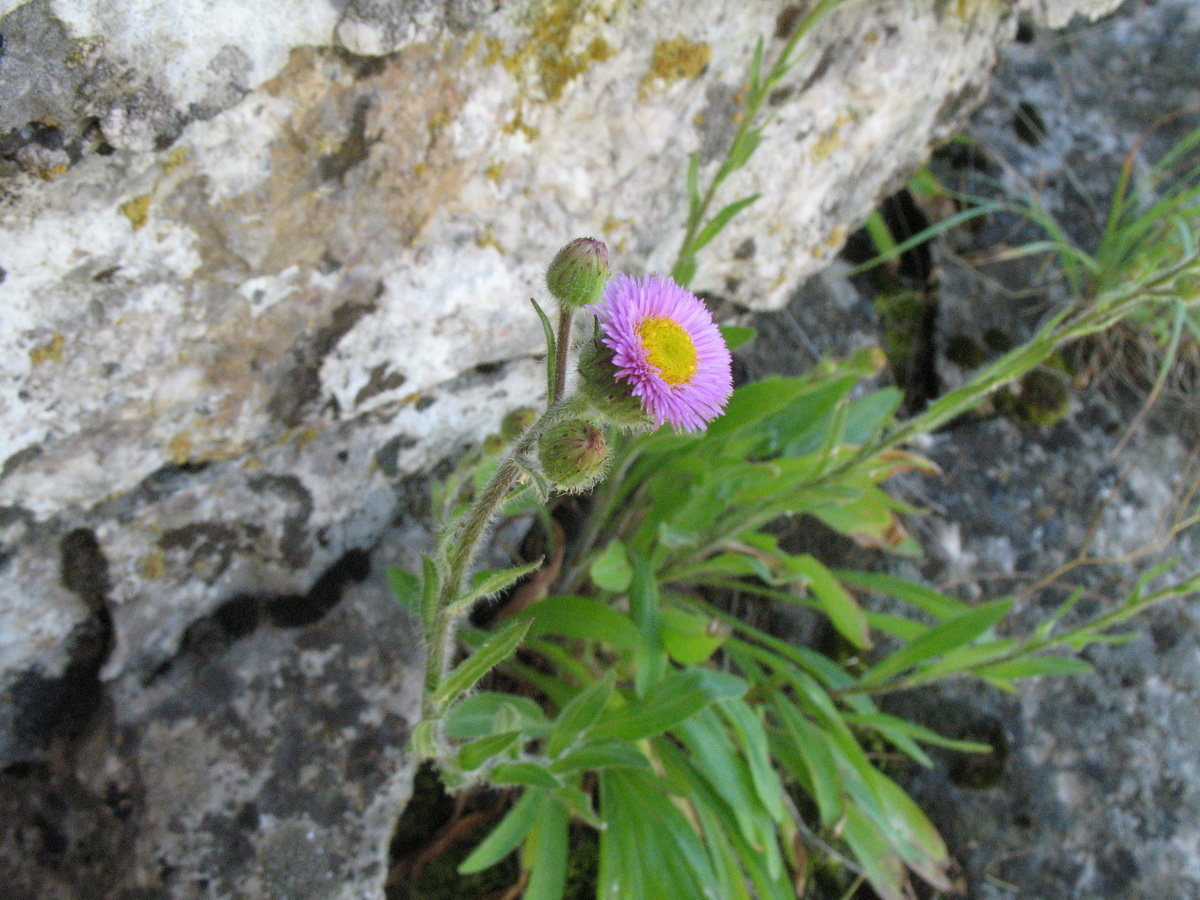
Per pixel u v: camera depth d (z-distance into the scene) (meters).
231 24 0.17
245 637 0.24
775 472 0.27
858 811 0.28
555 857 0.24
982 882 0.30
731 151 0.23
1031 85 0.43
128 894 0.21
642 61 0.23
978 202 0.40
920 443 0.35
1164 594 0.24
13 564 0.21
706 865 0.23
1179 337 0.37
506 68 0.21
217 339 0.21
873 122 0.29
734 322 0.32
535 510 0.30
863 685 0.28
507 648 0.17
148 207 0.18
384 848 0.24
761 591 0.30
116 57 0.16
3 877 0.23
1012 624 0.32
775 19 0.25
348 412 0.24
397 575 0.22
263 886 0.22
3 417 0.19
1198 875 0.29
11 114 0.16
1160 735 0.31
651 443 0.26
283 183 0.20
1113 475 0.35
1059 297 0.38
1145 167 0.41
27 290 0.18
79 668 0.23
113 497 0.22
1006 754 0.31
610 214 0.25
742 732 0.25
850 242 0.38
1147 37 0.44
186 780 0.22
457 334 0.24
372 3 0.18
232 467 0.23
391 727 0.24
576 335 0.25
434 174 0.21
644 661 0.24
